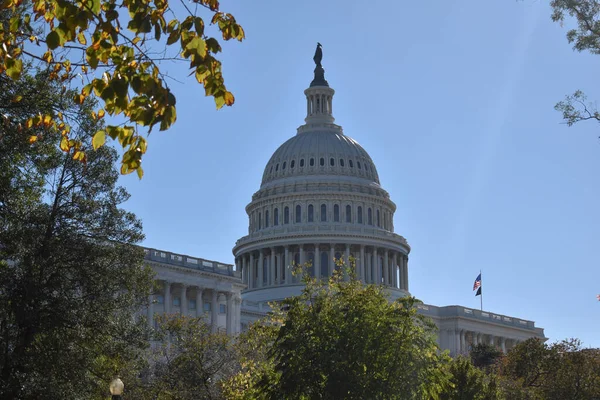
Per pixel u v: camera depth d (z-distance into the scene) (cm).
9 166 4872
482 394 7838
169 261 13962
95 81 2019
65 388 5091
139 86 1955
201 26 1969
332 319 5338
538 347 10656
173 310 13962
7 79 4091
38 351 5056
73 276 5353
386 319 5366
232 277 14900
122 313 5666
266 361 5894
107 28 1961
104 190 5559
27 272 5041
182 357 8594
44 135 4841
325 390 5134
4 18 3981
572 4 4181
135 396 6203
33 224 5166
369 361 5262
